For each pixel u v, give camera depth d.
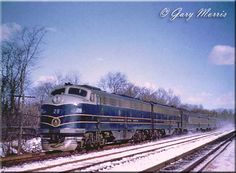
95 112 22.42
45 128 20.78
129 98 29.55
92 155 19.00
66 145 20.14
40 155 18.62
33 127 27.61
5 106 27.12
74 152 20.72
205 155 17.19
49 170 13.66
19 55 27.88
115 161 16.67
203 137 37.31
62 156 19.02
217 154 17.98
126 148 24.14
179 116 44.72
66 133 20.20
